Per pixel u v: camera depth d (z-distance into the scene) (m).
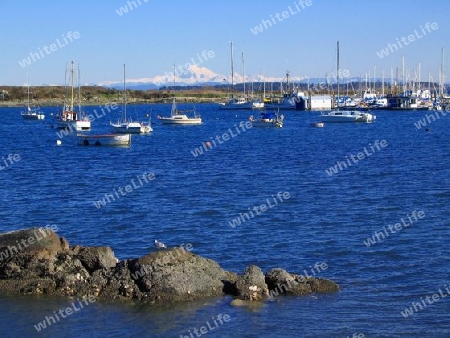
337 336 21.98
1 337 21.72
